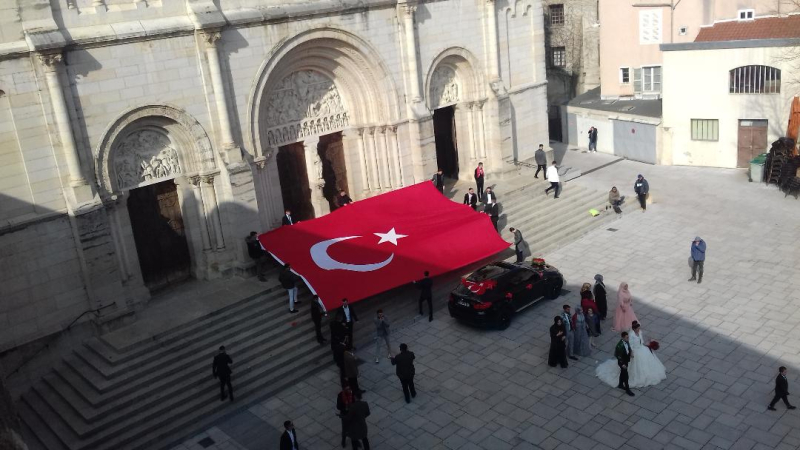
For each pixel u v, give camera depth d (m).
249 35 28.00
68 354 25.22
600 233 34.88
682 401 21.47
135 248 27.11
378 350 25.23
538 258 29.09
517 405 22.12
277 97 30.33
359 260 27.30
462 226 30.05
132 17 25.33
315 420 22.44
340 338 24.17
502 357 24.88
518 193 36.97
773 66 39.62
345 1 30.48
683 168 43.69
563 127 50.94
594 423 20.89
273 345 25.45
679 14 46.84
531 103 40.50
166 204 28.20
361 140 33.66
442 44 35.03
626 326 25.30
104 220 25.16
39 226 24.22
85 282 25.38
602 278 27.95
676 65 42.50
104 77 24.83
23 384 24.38
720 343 24.31
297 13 28.89
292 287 26.66
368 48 31.78
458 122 38.25
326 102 32.34
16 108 23.22
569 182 40.56
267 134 30.11
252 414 22.98
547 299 28.56
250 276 28.92
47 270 24.58
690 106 42.78
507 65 38.50
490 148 38.59
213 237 28.75
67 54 23.88
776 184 39.09
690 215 36.09
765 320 25.47
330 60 31.53
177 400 23.03
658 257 31.55
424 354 25.55
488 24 36.59
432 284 28.81
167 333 25.03
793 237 32.28
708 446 19.41
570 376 23.39
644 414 21.06
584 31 53.62
